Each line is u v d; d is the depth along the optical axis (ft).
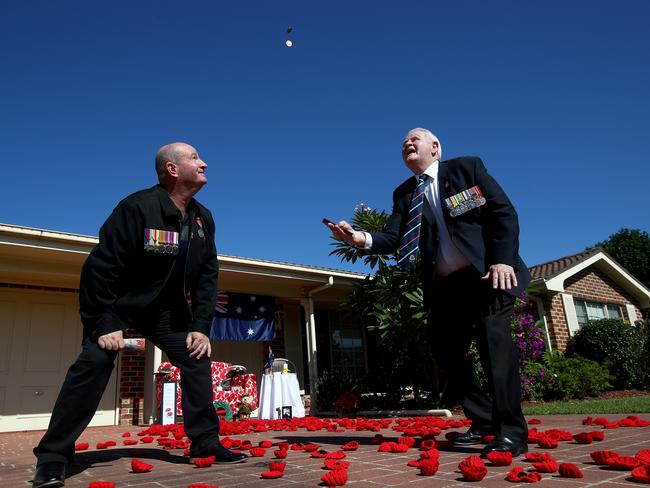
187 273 8.55
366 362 38.01
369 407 27.81
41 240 22.11
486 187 8.28
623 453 7.31
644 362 37.24
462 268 8.68
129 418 25.82
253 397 25.17
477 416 9.41
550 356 31.99
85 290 7.75
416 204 9.11
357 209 29.19
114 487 6.04
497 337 7.85
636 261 86.79
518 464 6.71
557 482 5.40
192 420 8.36
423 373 26.96
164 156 8.45
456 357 9.37
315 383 29.96
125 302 7.98
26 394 24.47
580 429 11.34
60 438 7.07
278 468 6.79
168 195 8.43
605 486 5.07
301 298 32.30
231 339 29.04
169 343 8.53
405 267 8.97
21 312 25.16
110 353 7.59
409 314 23.91
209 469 7.56
